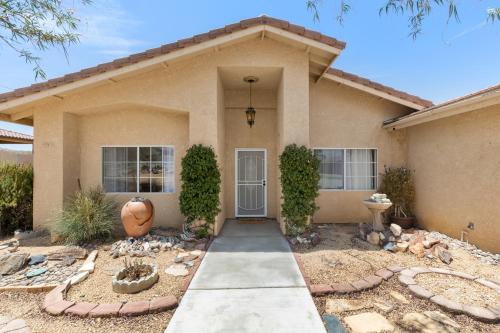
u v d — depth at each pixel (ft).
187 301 14.15
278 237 25.57
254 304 13.84
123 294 14.88
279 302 14.03
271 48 26.76
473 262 19.49
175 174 29.27
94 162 29.17
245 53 26.68
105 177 29.50
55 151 26.81
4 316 13.37
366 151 32.73
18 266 18.16
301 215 25.23
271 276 16.98
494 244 20.40
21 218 28.30
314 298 14.64
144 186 29.53
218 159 26.86
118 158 29.58
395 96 29.50
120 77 25.79
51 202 26.76
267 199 34.45
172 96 26.68
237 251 21.63
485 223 21.17
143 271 16.90
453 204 24.45
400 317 12.99
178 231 27.07
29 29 15.47
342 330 11.87
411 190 30.12
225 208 33.47
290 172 25.46
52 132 26.86
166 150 29.55
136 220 23.48
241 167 34.63
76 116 28.81
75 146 28.63
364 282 15.85
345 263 18.92
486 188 21.11
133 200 24.41
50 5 15.66
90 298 14.52
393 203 30.40
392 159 32.40
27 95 24.26
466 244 22.52
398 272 17.53
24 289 15.69
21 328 12.33
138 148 29.50
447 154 25.25
